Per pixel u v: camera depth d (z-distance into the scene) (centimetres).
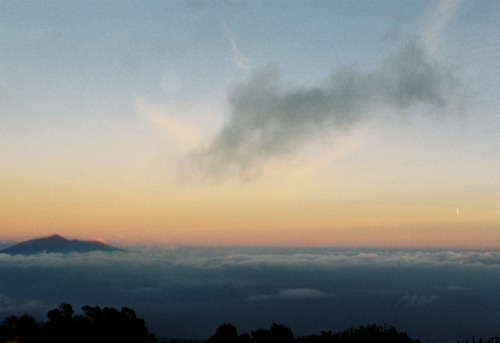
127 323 8312
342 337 10662
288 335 9469
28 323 7188
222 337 8650
